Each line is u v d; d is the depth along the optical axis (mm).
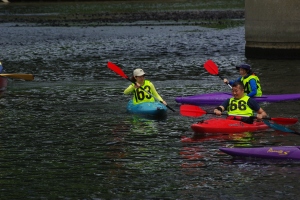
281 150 40344
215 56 98438
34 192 34562
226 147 43312
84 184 35875
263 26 94125
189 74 80125
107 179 36719
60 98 63500
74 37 128625
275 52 94125
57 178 36969
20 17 183875
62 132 48406
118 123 51438
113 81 74812
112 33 135875
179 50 106500
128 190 34812
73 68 86938
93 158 41062
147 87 56406
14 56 100625
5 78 69812
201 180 36375
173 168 38688
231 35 129875
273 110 56938
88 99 62750
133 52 104500
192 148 43250
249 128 47875
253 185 35406
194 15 183000
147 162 40031
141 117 53812
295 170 37969
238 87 48844
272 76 77312
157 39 123688
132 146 44000
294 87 68750
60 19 174750
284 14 92062
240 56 98188
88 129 49344
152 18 174625
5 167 39188
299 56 92938
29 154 42125
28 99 63125
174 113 55844
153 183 35938
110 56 99625
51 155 41844
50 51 106625
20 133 48094
